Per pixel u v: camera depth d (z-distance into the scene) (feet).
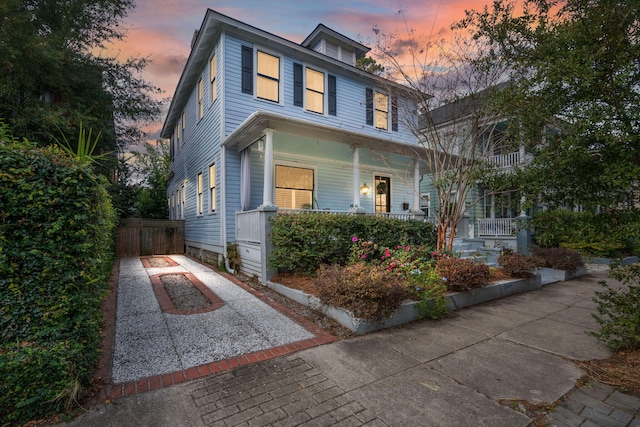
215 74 29.53
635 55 8.93
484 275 18.06
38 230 7.59
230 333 12.84
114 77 32.14
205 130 33.06
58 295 7.73
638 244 11.29
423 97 24.70
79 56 27.91
